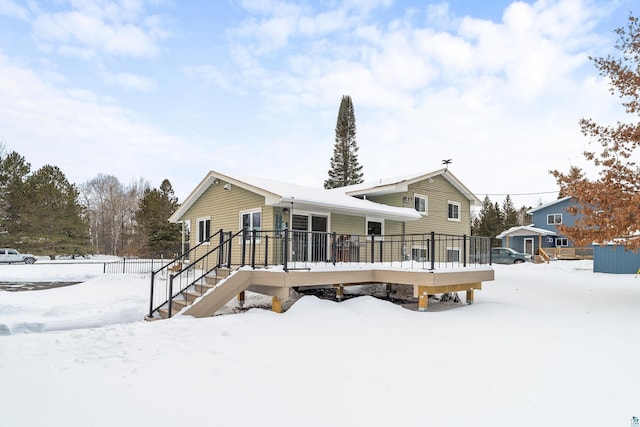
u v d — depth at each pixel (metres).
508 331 6.99
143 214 40.91
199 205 17.39
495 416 3.50
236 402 3.71
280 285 8.45
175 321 7.15
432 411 3.60
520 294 12.62
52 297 11.72
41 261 33.00
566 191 11.52
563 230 11.50
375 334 6.73
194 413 3.41
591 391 4.14
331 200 13.64
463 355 5.50
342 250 14.06
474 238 11.44
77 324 8.49
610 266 20.50
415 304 11.15
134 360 4.96
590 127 11.97
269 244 13.02
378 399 3.88
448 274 9.46
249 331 6.78
